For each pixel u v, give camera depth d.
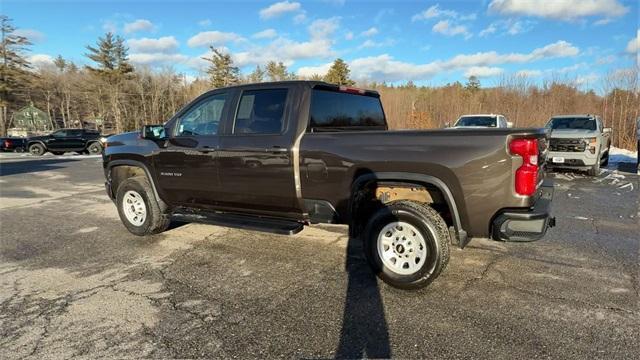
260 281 3.94
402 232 3.68
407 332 2.96
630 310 3.24
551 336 2.88
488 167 3.28
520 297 3.51
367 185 3.89
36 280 4.05
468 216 3.43
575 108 31.73
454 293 3.61
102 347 2.81
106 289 3.80
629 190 8.77
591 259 4.42
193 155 4.81
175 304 3.46
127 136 5.66
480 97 42.72
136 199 5.54
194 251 4.89
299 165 4.09
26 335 2.98
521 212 3.28
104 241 5.38
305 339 2.89
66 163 17.73
